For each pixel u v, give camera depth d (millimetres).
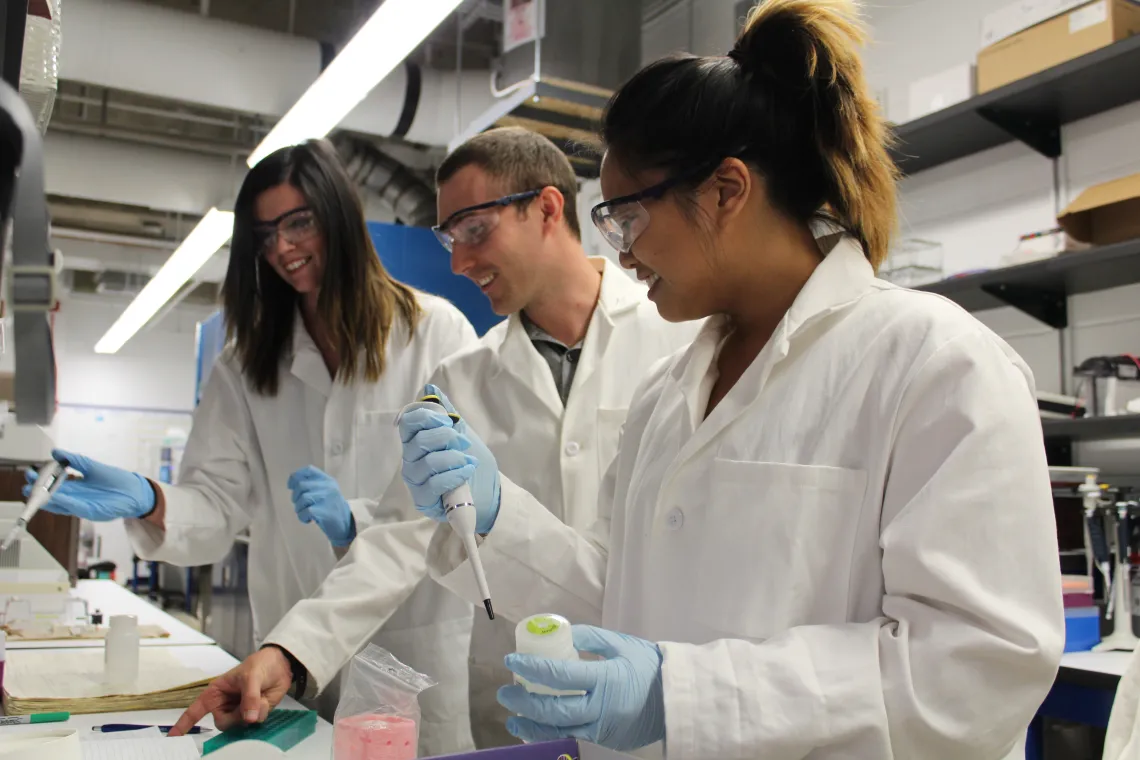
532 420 1573
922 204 3256
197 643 1992
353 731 889
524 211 1497
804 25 851
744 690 711
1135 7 2471
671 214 859
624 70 3586
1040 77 2537
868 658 721
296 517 1751
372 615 1328
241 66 3998
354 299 1715
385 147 5676
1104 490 2369
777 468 839
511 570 1058
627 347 1590
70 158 5137
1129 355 2557
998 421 729
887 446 784
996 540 702
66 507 1494
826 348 872
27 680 1433
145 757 1016
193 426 1854
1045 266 2545
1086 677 1856
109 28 3754
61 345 9242
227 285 1798
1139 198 2496
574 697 722
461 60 5066
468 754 696
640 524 1009
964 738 677
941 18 3244
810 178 882
